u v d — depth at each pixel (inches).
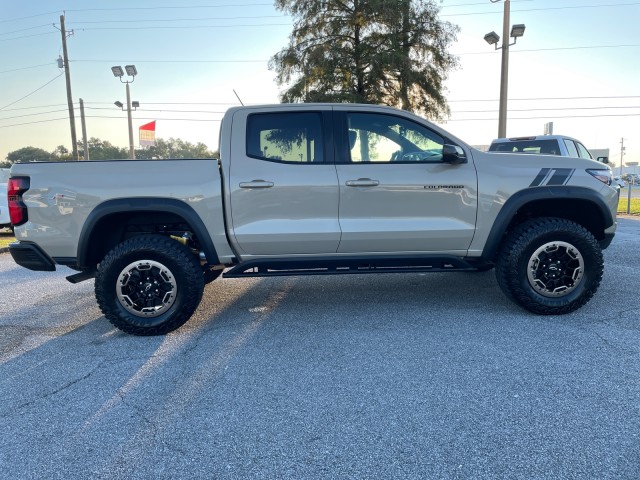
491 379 116.2
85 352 142.8
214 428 98.1
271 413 103.5
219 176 151.9
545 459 84.6
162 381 121.2
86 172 150.5
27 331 163.8
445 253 162.4
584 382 112.8
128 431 98.0
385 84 844.6
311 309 179.9
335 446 90.6
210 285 223.1
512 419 97.9
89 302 203.2
